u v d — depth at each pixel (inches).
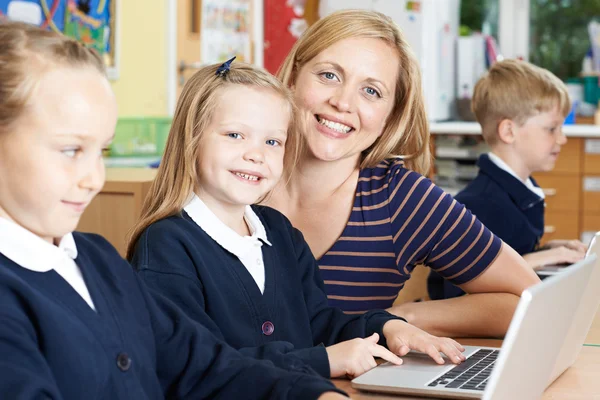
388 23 66.3
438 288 83.9
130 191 93.9
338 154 64.4
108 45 161.8
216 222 52.5
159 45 179.2
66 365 34.4
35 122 33.3
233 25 199.5
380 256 65.0
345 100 63.7
